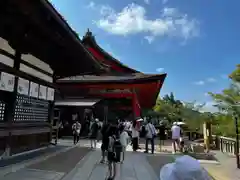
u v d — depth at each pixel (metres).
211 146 12.90
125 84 18.44
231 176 6.73
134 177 6.23
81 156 8.84
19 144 7.82
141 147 13.92
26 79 8.13
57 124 12.68
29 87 8.35
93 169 6.79
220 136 12.60
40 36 7.27
